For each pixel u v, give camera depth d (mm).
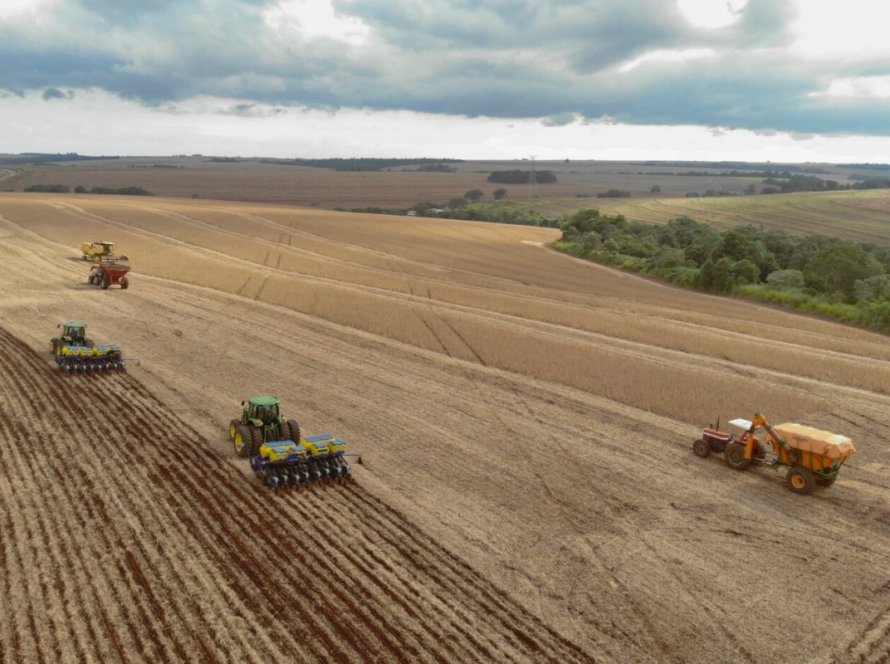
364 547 14680
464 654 11492
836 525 16578
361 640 11695
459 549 14789
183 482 17406
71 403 22984
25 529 14773
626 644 12008
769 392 27484
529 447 20781
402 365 29797
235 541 14680
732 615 12930
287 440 18625
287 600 12695
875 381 29938
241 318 37719
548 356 31797
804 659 11828
